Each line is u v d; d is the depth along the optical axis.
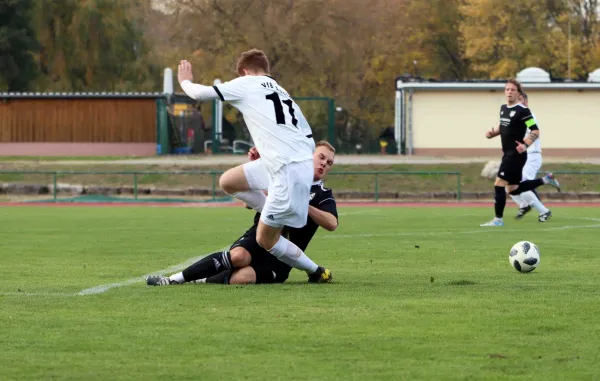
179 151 136.75
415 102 137.50
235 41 175.50
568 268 30.97
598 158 126.25
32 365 15.52
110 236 45.94
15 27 170.62
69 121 137.75
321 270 25.67
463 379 14.62
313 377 14.72
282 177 24.19
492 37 182.00
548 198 89.88
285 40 173.62
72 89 177.50
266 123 24.31
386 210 72.06
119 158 119.00
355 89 189.50
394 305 21.47
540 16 183.75
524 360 15.88
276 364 15.58
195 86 24.69
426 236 45.59
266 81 24.77
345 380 14.53
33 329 18.62
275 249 24.89
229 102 24.70
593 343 17.27
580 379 14.63
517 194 53.72
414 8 198.38
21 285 26.08
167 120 134.25
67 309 21.11
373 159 117.06
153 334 18.05
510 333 18.17
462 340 17.52
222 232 48.78
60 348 16.81
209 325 18.97
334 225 25.70
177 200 85.56
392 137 162.12
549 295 23.17
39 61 179.88
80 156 128.75
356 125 194.88
